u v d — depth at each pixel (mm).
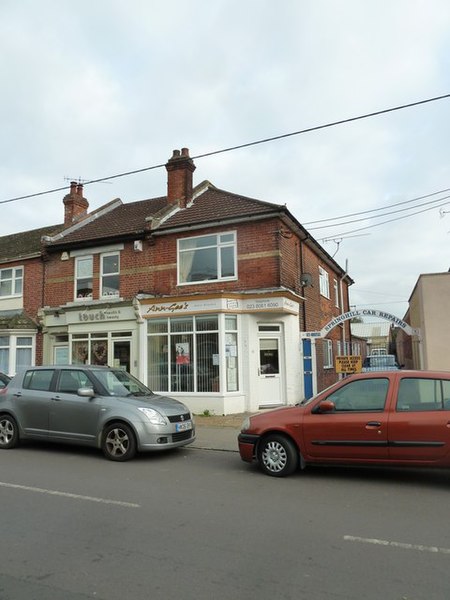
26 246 20953
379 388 7152
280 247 15141
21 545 4574
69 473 7543
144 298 15844
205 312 14938
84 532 4918
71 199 20750
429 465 6621
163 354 15711
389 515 5512
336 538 4777
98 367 9734
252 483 6949
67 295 18484
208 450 9594
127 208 21281
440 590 3695
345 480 7117
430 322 13484
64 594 3621
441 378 6898
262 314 15297
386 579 3881
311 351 16016
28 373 9953
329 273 22609
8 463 8289
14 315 19016
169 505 5859
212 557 4301
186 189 18219
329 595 3617
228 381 14766
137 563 4176
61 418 9117
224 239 15859
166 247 16672
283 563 4184
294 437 7270
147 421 8477
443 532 4961
